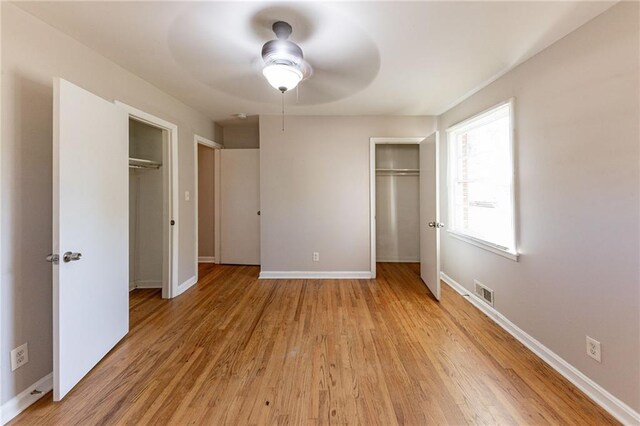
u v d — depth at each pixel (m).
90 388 1.69
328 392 1.66
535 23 1.72
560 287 1.87
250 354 2.05
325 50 2.08
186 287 3.47
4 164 1.51
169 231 3.16
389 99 3.18
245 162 4.64
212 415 1.49
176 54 2.17
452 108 3.45
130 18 1.71
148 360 1.98
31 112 1.65
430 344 2.19
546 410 1.52
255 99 3.21
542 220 2.02
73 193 1.68
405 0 1.54
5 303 1.50
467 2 1.55
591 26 1.64
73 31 1.85
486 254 2.76
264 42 1.99
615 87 1.50
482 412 1.50
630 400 1.43
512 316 2.36
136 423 1.44
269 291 3.40
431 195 3.31
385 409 1.53
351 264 3.92
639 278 1.40
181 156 3.36
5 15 1.52
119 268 2.21
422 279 3.79
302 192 3.88
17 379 1.54
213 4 1.59
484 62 2.24
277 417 1.48
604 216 1.57
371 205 3.87
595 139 1.62
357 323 2.54
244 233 4.69
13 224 1.55
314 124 3.84
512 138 2.32
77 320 1.73
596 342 1.61
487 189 2.86
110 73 2.27
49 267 1.74
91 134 1.86
